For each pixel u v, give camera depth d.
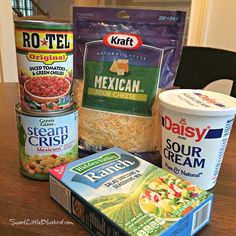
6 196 0.40
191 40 2.23
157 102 0.50
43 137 0.42
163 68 0.49
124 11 0.49
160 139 0.50
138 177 0.39
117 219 0.30
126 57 0.50
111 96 0.52
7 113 0.78
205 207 0.34
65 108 0.42
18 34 0.38
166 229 0.29
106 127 0.53
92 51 0.52
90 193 0.35
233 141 0.63
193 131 0.40
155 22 0.48
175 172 0.44
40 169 0.43
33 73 0.39
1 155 0.53
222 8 2.11
